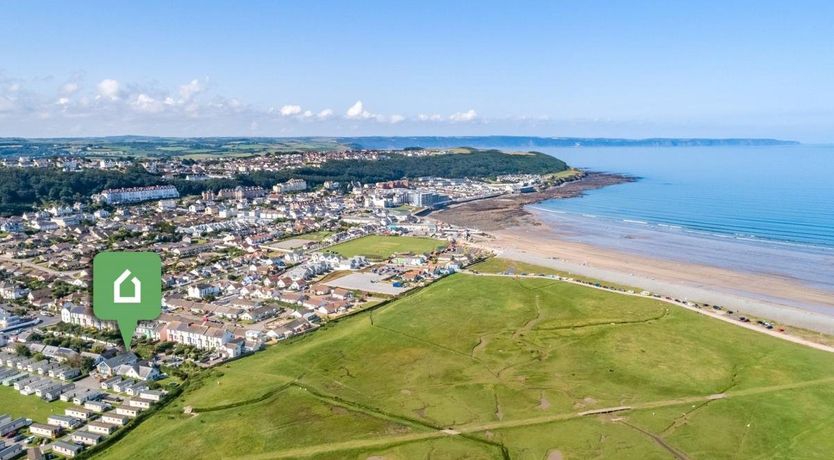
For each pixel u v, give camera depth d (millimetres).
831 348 165125
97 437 117938
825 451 111938
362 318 194000
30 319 192000
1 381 146250
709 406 129875
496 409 129375
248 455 111000
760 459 109750
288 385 141000
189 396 136375
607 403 132000
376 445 114312
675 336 172125
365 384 142000
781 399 132250
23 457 112375
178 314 196625
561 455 111312
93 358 155875
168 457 110500
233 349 162000
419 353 160875
